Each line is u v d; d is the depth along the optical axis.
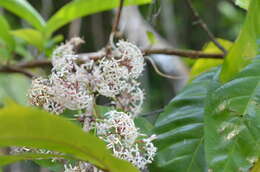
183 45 2.30
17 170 1.57
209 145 0.78
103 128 0.78
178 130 0.86
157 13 0.93
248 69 0.82
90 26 1.93
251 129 0.78
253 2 0.70
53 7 1.98
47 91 0.80
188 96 0.90
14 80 1.56
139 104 0.87
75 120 0.84
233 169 0.76
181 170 0.83
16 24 2.03
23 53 1.38
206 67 1.06
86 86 0.80
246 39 0.70
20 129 0.65
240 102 0.80
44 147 0.69
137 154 0.77
